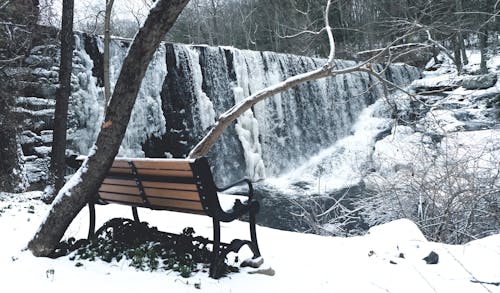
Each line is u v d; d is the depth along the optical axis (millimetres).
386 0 10547
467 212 6773
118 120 3383
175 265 3395
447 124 16453
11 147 8508
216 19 36031
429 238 6723
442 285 3320
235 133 16938
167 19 3174
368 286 3361
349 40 20406
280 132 18688
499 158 8320
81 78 12070
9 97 8984
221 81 16688
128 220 4047
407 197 7523
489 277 3416
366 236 4973
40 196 8125
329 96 21109
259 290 3088
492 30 24766
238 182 3377
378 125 20766
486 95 18734
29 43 10148
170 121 14844
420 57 26875
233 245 3352
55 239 3553
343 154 19406
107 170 3516
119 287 2918
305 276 3561
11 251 3797
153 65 14375
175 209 3545
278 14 22391
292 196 15000
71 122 11469
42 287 2852
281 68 19297
